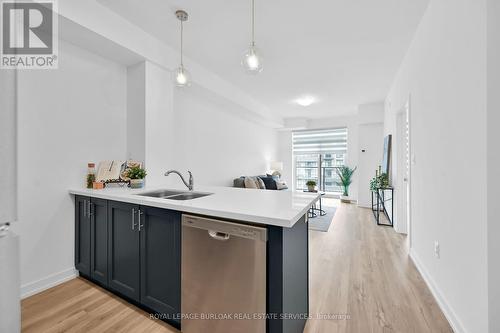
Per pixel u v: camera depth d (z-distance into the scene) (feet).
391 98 13.60
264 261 3.78
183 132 11.69
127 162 8.28
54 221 6.72
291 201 5.17
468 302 4.51
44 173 6.53
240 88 14.21
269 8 6.89
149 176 8.37
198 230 4.42
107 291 6.40
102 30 6.74
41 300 5.98
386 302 5.98
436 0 6.16
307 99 16.35
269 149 23.11
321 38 8.52
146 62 8.27
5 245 1.69
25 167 6.18
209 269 4.31
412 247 8.80
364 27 7.84
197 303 4.47
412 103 8.72
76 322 5.17
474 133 4.28
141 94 8.31
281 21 7.53
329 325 5.14
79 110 7.30
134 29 7.69
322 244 10.21
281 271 3.71
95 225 6.53
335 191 23.58
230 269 4.09
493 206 3.82
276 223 3.64
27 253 6.21
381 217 15.16
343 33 8.20
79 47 7.30
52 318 5.30
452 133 5.22
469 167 4.47
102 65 7.93
